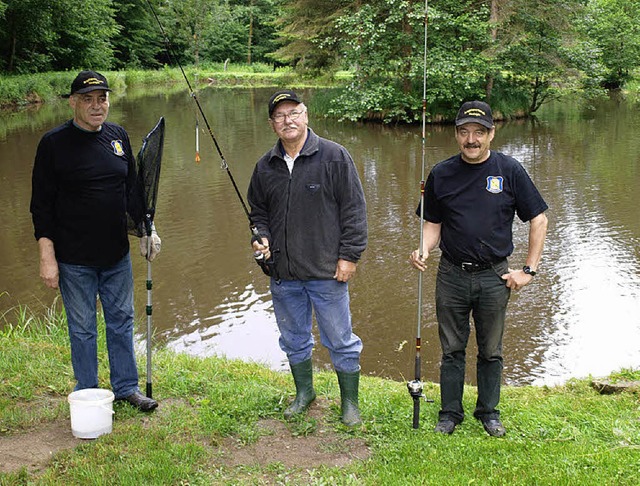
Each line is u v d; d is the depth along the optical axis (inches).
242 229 398.0
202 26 2084.2
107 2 1539.1
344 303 152.7
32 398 165.2
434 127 845.2
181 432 148.9
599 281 307.9
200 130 788.0
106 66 1633.9
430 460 135.2
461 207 145.3
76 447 139.9
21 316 276.5
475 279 145.9
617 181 505.0
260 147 665.6
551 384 215.9
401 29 872.9
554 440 145.6
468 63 829.2
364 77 885.2
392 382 203.2
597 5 1346.0
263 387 177.0
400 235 381.4
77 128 146.8
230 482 130.0
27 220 413.1
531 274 144.2
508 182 144.3
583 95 991.0
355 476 131.6
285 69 2075.5
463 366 154.6
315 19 1011.9
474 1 869.2
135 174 158.2
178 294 303.4
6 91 1050.1
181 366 192.2
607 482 124.0
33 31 1306.6
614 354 239.9
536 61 893.8
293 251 149.2
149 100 1216.8
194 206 448.5
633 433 147.3
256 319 277.9
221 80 1782.7
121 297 158.1
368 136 765.3
